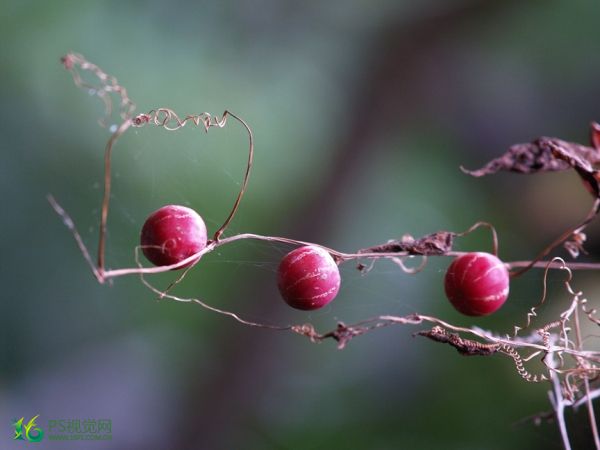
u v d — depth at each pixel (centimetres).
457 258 48
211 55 112
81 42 106
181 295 109
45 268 108
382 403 103
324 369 106
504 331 93
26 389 104
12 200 106
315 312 107
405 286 107
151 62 108
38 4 105
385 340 107
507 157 51
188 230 46
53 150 108
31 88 106
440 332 47
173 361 107
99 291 110
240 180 111
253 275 107
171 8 110
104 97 46
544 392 94
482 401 99
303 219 114
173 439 102
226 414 103
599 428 70
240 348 105
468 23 116
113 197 106
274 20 115
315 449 98
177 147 108
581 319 71
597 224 104
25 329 107
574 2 113
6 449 96
